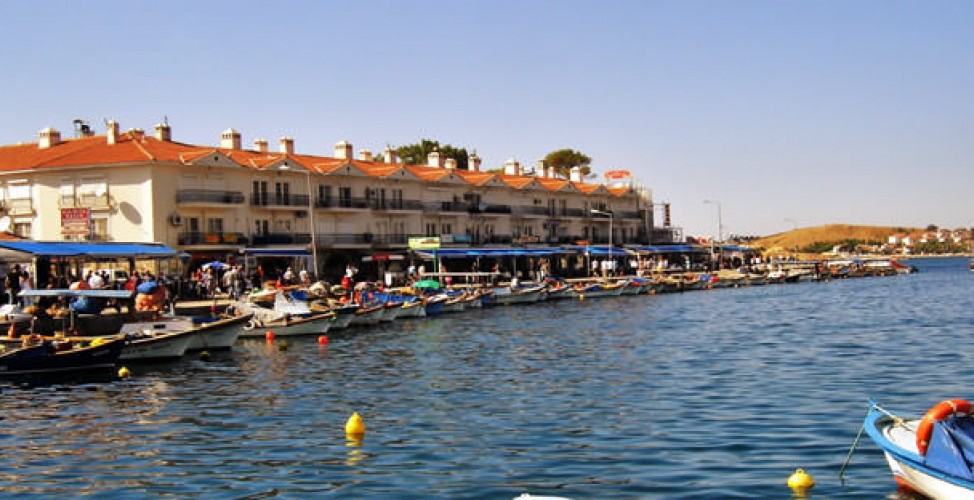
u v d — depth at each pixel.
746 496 16.52
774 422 22.22
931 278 125.44
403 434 22.22
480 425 23.03
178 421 24.59
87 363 32.66
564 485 17.50
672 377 30.14
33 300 41.81
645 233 130.75
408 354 38.97
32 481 18.95
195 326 38.78
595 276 107.31
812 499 16.30
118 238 71.19
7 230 64.62
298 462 19.78
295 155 89.88
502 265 100.44
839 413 23.17
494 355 37.97
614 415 23.77
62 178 73.06
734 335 45.03
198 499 17.38
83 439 22.69
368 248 86.56
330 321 48.88
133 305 43.31
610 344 41.50
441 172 98.94
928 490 15.80
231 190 76.00
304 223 82.06
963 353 35.44
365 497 17.11
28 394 29.19
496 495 17.02
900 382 28.17
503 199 105.50
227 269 63.25
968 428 15.54
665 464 18.70
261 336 45.72
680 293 90.75
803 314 59.28
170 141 81.44
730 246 141.12
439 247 85.31
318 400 27.36
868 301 72.50
